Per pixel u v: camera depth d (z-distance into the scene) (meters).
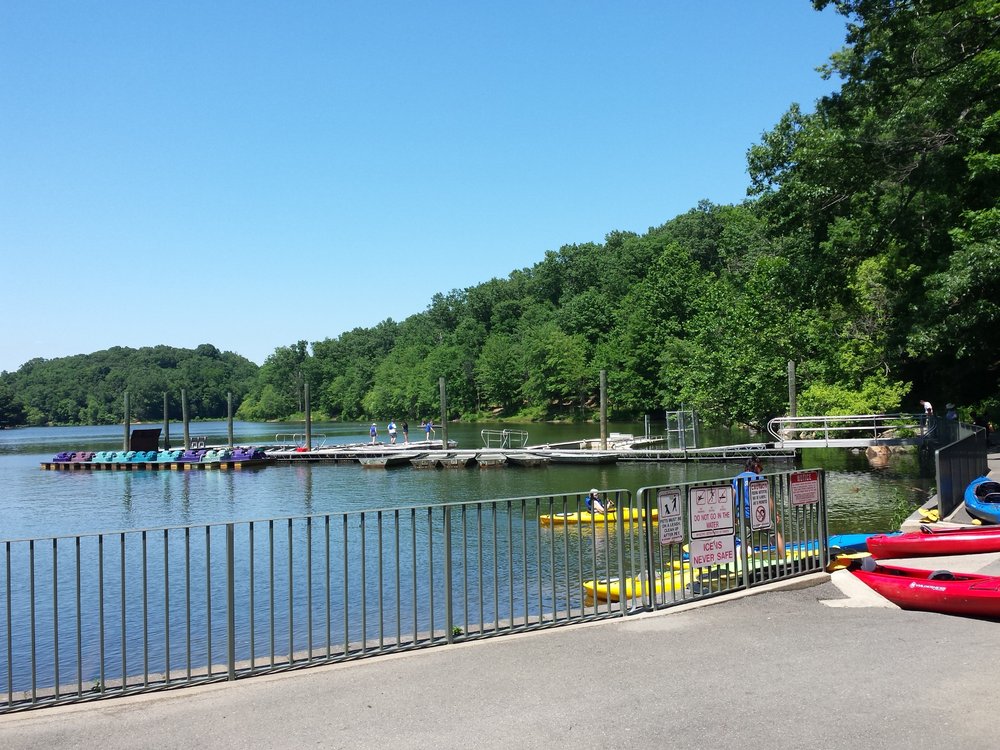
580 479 39.41
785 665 7.05
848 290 33.25
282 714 6.42
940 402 43.31
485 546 21.17
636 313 93.00
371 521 26.84
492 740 5.62
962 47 25.22
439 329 170.38
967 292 26.36
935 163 26.39
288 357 191.38
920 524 14.70
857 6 24.89
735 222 74.12
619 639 8.16
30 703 7.14
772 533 10.57
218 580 18.28
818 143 28.75
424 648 8.27
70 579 19.14
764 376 48.19
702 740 5.47
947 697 6.07
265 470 52.31
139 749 5.81
